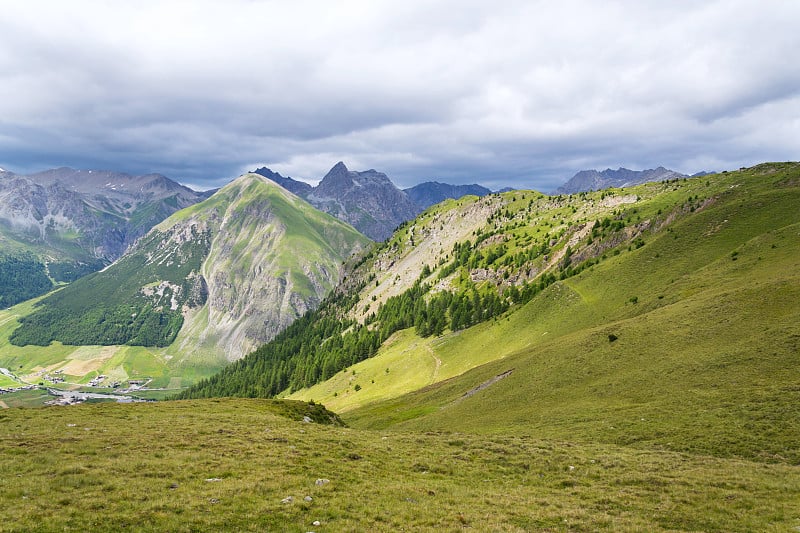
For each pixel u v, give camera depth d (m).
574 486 33.91
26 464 31.36
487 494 31.28
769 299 71.12
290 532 23.03
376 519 25.55
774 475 33.56
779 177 166.12
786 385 49.53
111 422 46.97
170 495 26.81
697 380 58.41
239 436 41.91
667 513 27.70
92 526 22.34
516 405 75.81
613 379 69.00
